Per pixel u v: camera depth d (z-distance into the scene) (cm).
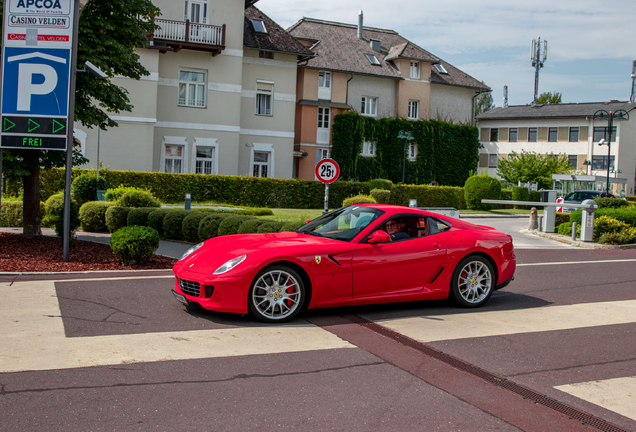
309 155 3659
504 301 755
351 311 661
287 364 455
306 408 369
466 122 4278
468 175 4219
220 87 2855
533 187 3888
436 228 698
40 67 898
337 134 3697
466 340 550
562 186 3731
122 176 2336
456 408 379
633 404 400
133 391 384
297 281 592
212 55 2823
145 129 2544
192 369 433
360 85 3881
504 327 609
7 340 484
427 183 4034
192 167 2828
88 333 516
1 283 725
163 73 2745
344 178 3719
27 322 545
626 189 5319
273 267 583
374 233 632
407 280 655
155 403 366
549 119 5356
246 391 393
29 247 1020
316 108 3662
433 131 4044
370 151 3872
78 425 329
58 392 376
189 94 2823
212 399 377
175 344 495
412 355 494
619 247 1554
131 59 1178
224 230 1116
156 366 436
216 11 2823
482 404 389
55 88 901
